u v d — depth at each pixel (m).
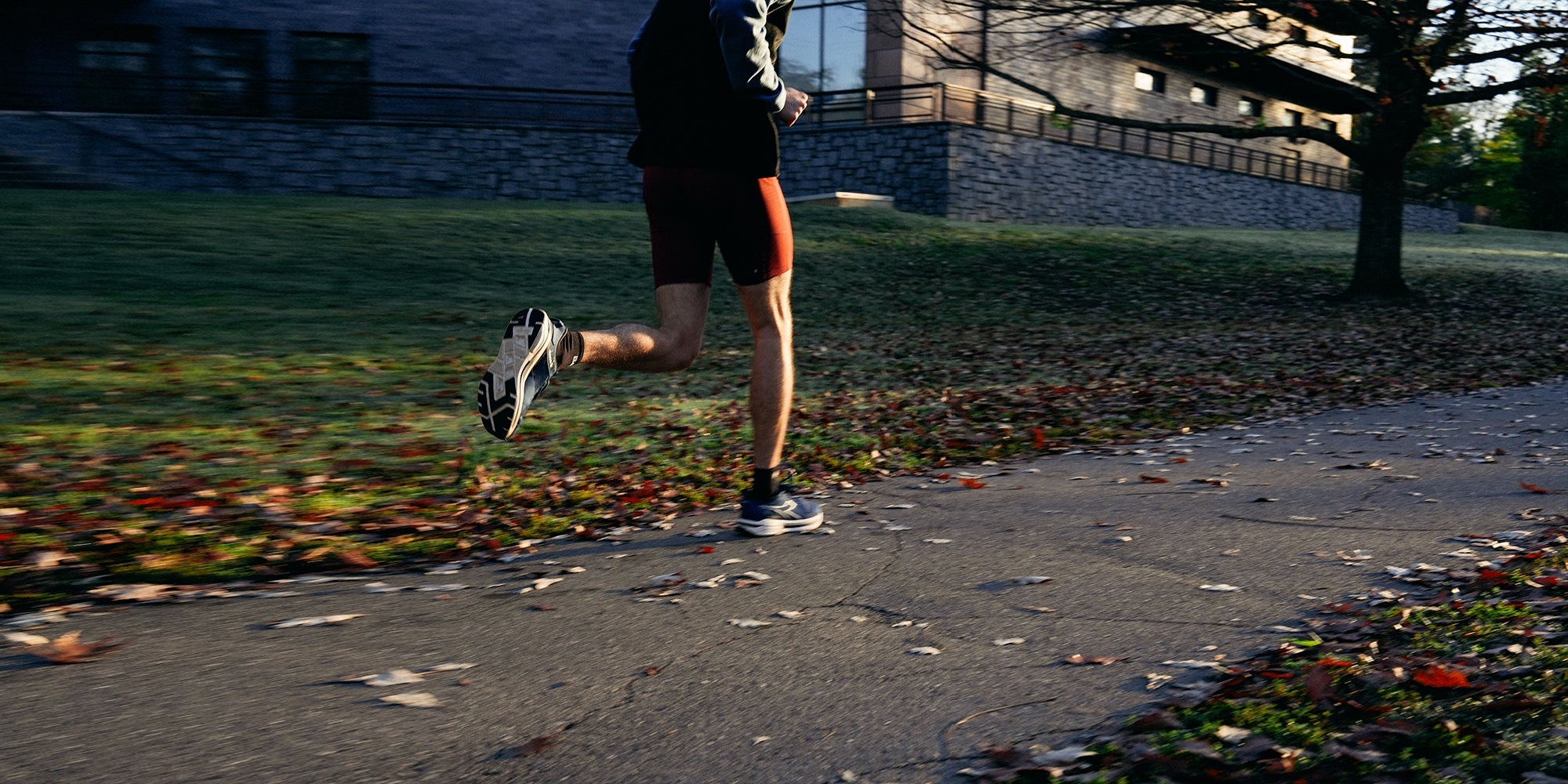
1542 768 1.71
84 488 4.66
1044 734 1.98
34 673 2.31
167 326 10.22
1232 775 1.73
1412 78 15.81
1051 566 3.30
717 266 16.36
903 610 2.84
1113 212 27.34
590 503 4.63
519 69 25.28
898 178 23.69
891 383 9.45
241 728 2.01
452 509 4.42
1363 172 16.86
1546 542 3.47
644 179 3.46
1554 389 8.72
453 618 2.79
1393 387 8.96
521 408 2.83
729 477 5.28
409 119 24.52
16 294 11.29
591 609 2.87
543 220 19.02
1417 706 1.99
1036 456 5.98
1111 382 9.41
